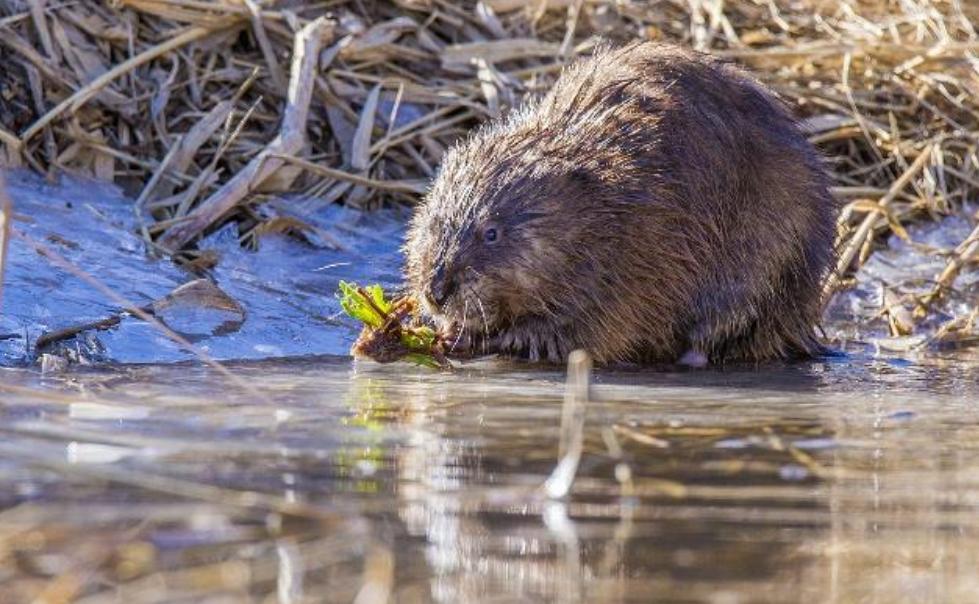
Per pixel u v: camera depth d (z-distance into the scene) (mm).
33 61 12703
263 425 7441
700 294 10859
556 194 10297
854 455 6969
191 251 11570
